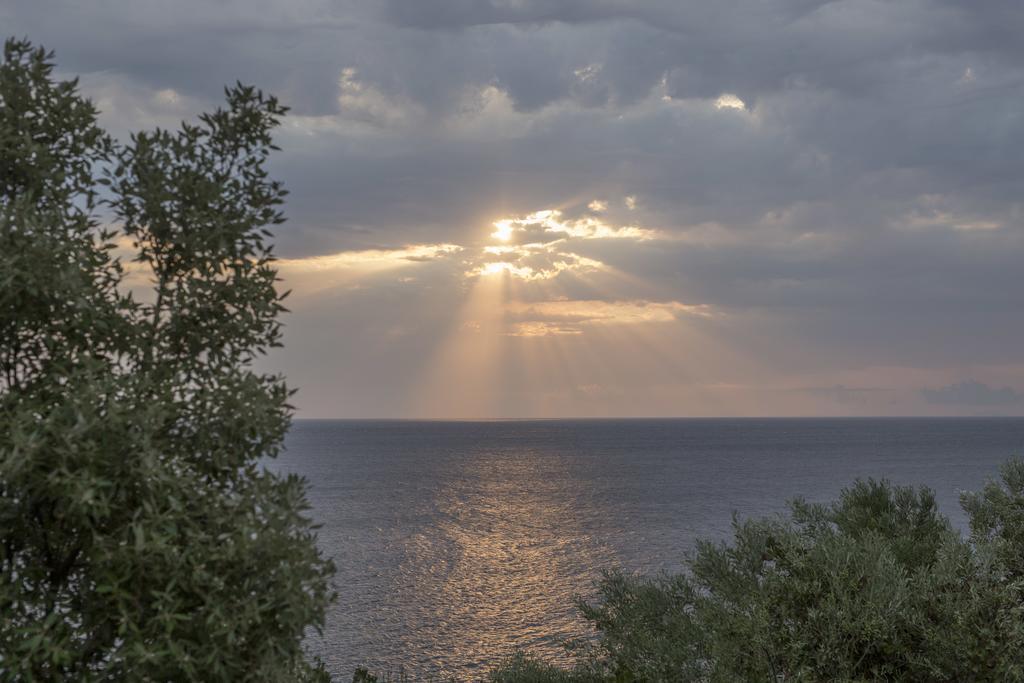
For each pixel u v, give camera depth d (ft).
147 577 16.01
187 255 19.36
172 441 18.52
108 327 18.22
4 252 16.24
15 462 14.62
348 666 119.34
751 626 26.48
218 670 15.76
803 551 28.78
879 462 564.30
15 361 17.92
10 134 18.04
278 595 16.72
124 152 19.48
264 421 18.67
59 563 17.29
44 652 15.69
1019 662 24.03
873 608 25.32
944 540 28.89
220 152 20.63
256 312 19.60
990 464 530.27
